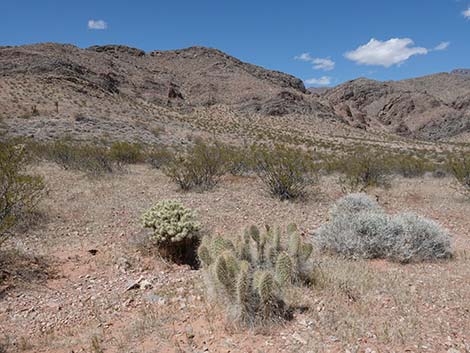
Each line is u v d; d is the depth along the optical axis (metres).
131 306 4.71
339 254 6.49
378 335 3.76
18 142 20.67
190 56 119.69
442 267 5.95
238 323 3.95
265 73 117.31
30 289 5.18
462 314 4.23
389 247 6.34
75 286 5.32
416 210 9.91
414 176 18.25
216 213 8.90
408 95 128.75
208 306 4.48
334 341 3.67
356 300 4.55
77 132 33.50
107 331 4.14
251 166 14.94
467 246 7.19
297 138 55.47
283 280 4.18
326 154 34.25
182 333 3.95
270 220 8.60
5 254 5.96
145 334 3.97
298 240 4.99
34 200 8.92
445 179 16.81
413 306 4.42
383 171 14.52
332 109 94.94
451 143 74.38
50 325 4.35
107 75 70.75
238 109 81.81
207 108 79.31
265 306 3.91
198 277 5.57
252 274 4.29
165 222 6.58
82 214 8.57
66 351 3.77
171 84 88.25
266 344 3.65
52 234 7.24
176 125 50.12
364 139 67.19
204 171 12.60
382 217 6.96
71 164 15.98
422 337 3.75
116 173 15.08
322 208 9.88
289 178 10.78
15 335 4.15
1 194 7.15
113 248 6.64
